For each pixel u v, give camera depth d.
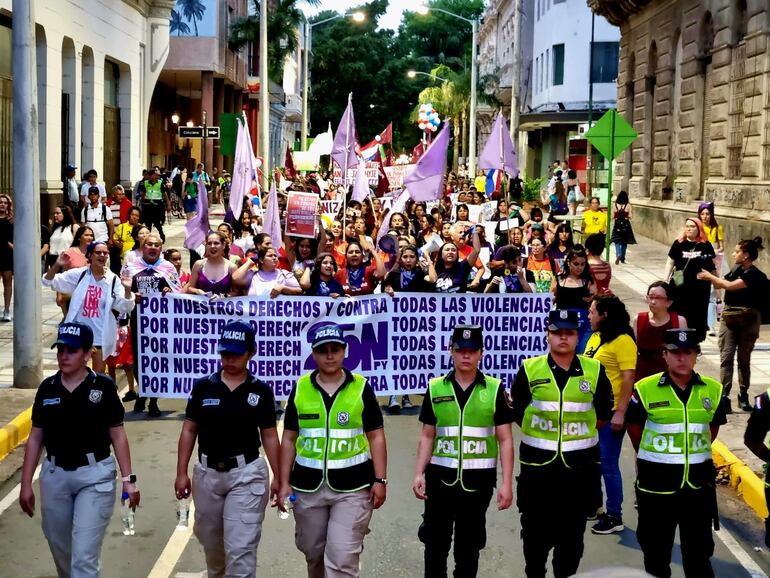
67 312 12.11
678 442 6.72
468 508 6.68
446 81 74.19
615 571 2.36
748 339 12.11
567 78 55.38
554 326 6.89
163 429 11.29
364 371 11.65
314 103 97.31
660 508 6.74
